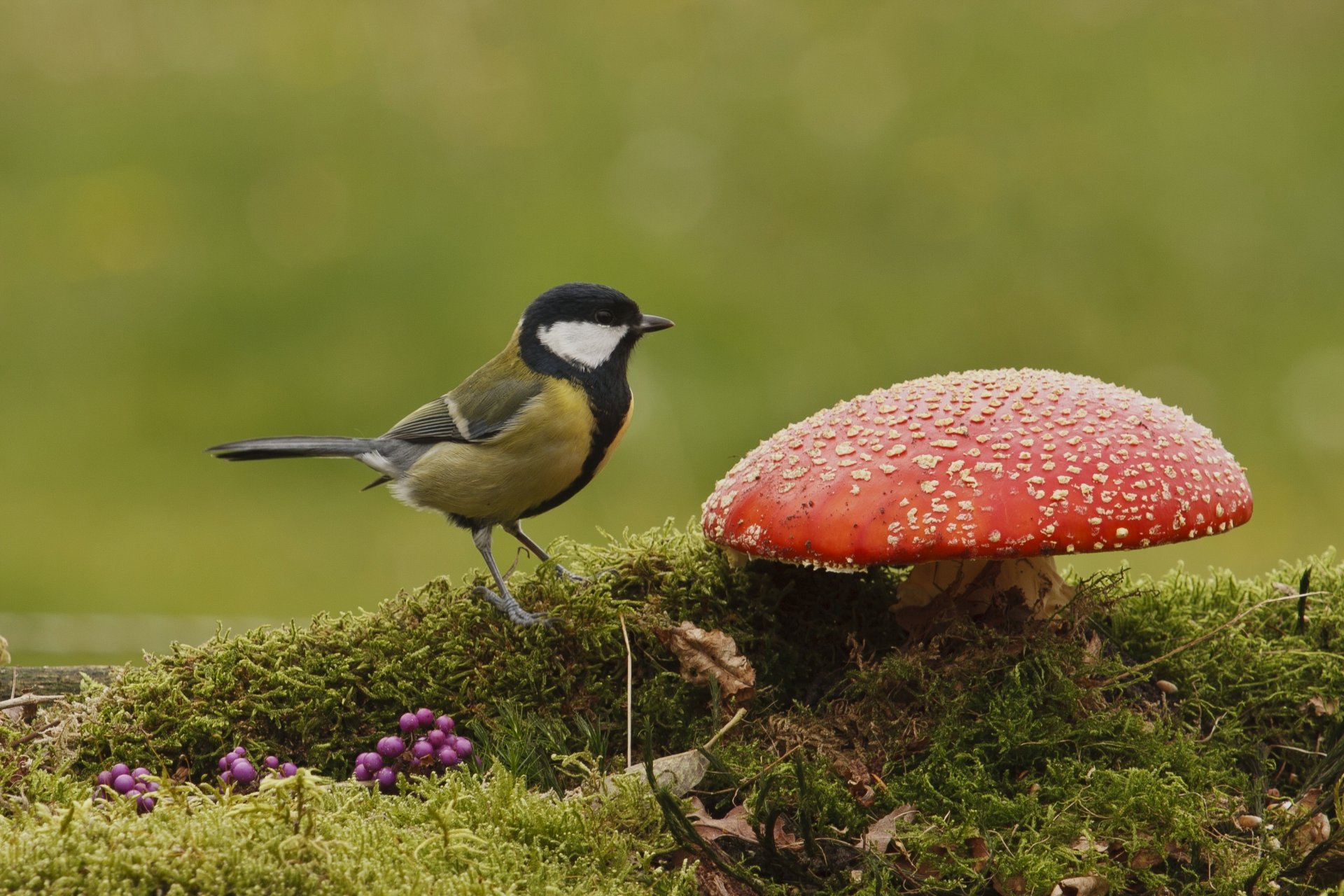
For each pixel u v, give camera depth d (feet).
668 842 14.17
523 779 14.56
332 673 17.58
